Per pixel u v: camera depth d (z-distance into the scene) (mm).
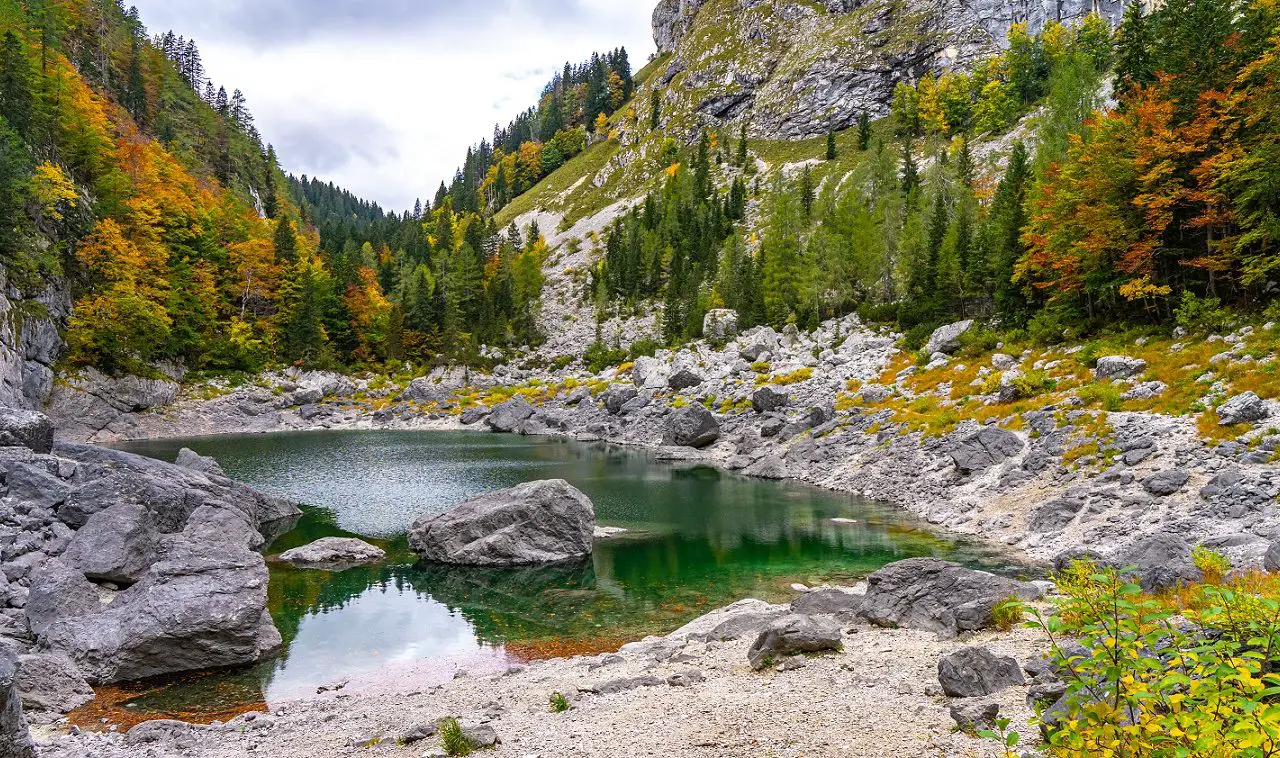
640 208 178750
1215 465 29062
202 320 99125
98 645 18844
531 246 166250
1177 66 48625
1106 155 48562
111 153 98312
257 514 37125
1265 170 39531
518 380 120062
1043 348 53438
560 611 24219
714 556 31141
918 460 44250
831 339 85062
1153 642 5430
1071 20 153250
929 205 100438
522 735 12398
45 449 31938
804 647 16219
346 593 26406
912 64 176500
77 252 86438
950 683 12539
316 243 171500
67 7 133250
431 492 47656
